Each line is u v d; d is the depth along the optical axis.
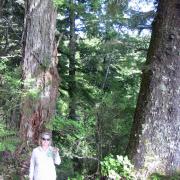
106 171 3.93
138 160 3.92
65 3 6.15
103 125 5.10
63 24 8.52
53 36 5.32
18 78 5.14
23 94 4.97
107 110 5.09
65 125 5.38
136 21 5.93
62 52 7.93
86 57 8.58
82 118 5.62
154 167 3.85
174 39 3.88
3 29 6.55
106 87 7.89
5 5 6.50
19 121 5.03
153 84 3.93
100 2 6.48
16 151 4.92
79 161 5.60
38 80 5.18
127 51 6.41
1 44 6.57
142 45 6.48
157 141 3.88
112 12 5.12
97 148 5.12
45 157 3.80
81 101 7.21
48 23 5.27
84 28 8.80
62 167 5.96
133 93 7.11
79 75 8.15
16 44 6.48
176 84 3.86
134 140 4.01
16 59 6.34
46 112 5.19
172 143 3.86
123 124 5.12
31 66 5.18
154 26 4.09
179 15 3.89
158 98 3.90
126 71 7.72
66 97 7.23
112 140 5.11
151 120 3.91
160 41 3.95
